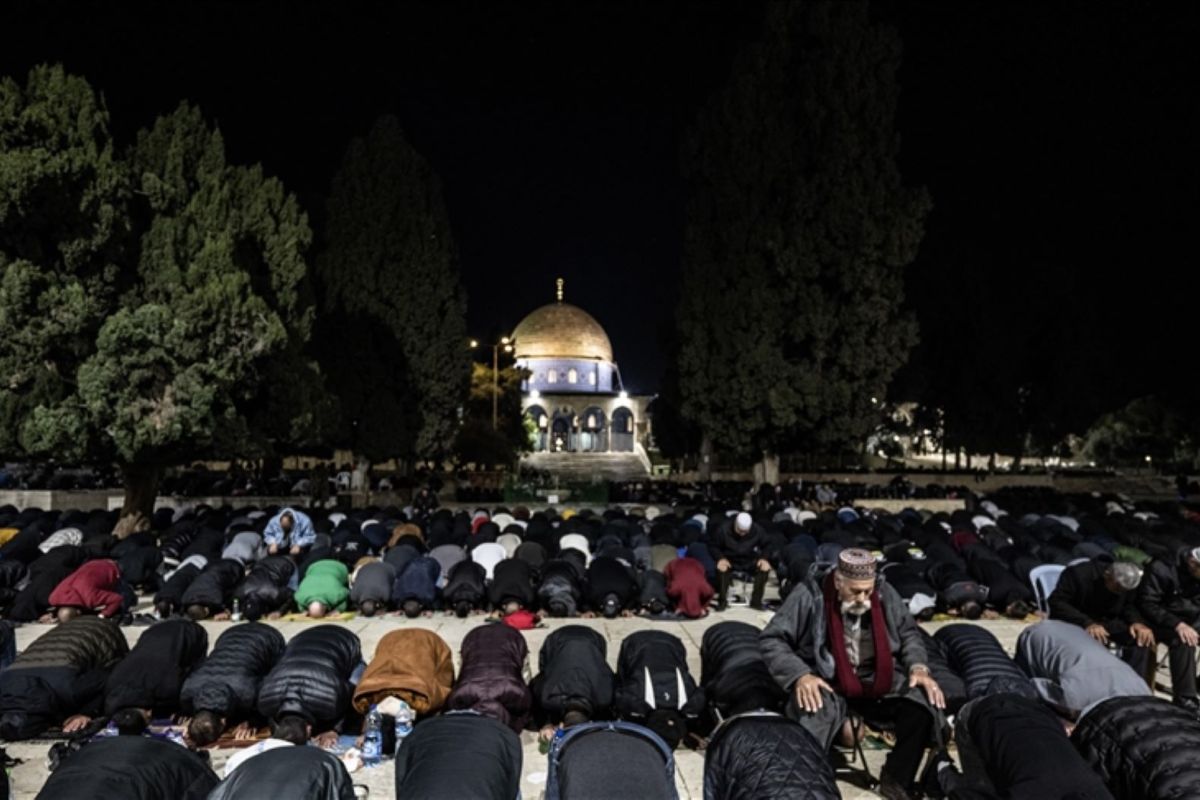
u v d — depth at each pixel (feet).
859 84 106.83
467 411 176.04
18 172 63.21
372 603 44.57
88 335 69.21
